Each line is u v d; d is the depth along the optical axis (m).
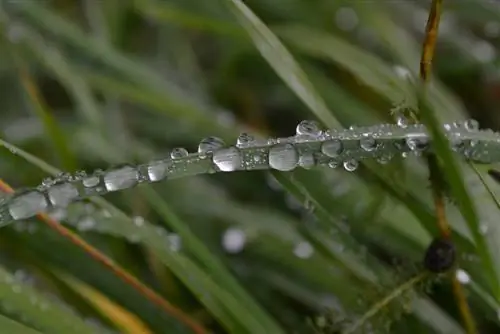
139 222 0.25
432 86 0.28
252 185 0.29
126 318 0.25
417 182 0.26
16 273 0.26
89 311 0.26
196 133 0.30
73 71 0.30
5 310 0.24
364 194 0.26
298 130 0.24
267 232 0.27
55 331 0.24
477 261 0.24
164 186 0.28
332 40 0.29
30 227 0.26
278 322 0.26
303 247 0.26
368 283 0.25
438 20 0.24
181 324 0.25
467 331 0.25
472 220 0.23
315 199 0.25
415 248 0.26
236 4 0.25
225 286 0.25
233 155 0.24
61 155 0.27
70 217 0.25
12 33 0.30
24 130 0.30
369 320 0.24
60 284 0.26
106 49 0.30
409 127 0.24
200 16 0.30
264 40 0.25
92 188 0.24
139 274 0.27
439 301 0.26
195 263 0.25
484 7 0.31
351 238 0.25
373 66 0.28
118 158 0.29
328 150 0.24
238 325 0.24
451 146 0.24
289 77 0.25
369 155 0.24
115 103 0.31
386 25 0.30
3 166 0.27
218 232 0.28
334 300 0.26
